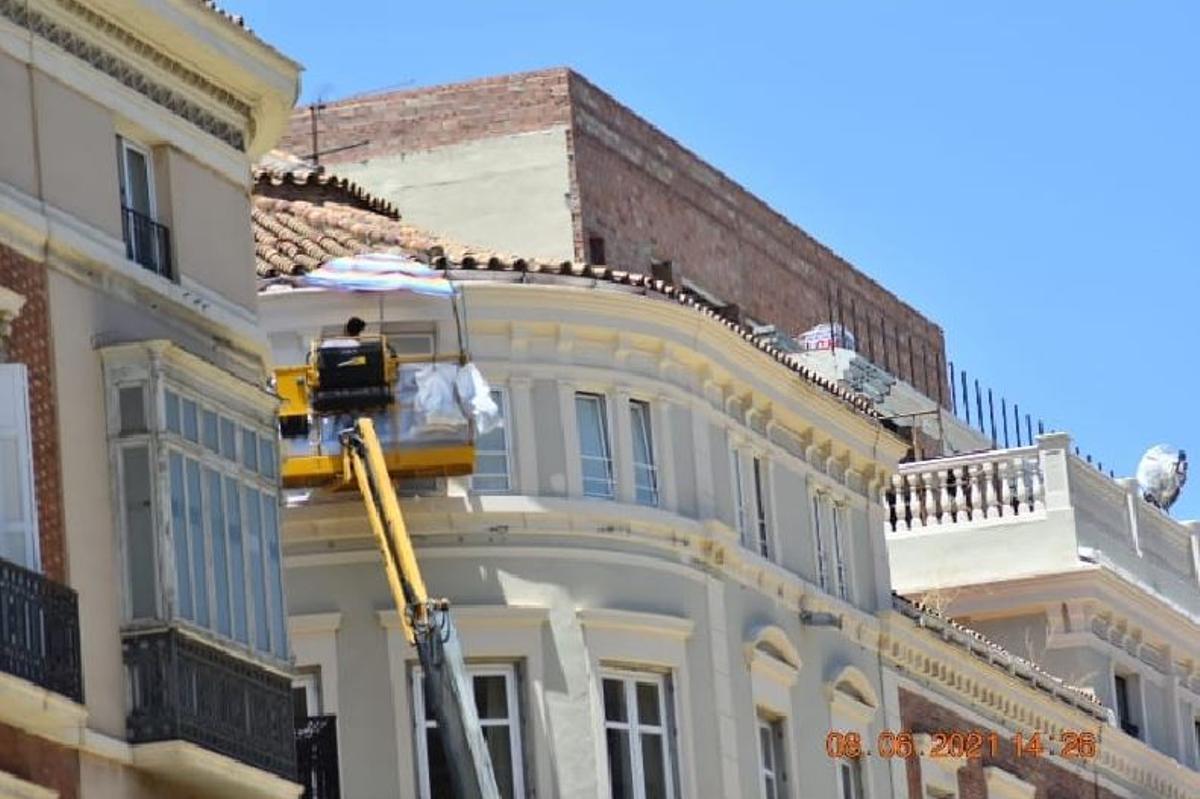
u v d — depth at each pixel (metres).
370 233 56.44
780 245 79.44
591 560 54.88
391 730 53.28
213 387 43.72
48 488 41.34
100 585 41.94
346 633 53.44
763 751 58.09
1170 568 75.50
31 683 39.81
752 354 58.44
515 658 54.19
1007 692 66.31
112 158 43.50
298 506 53.44
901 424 78.12
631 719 55.03
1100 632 71.88
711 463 57.38
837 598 60.84
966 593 71.50
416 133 72.12
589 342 55.72
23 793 39.81
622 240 72.62
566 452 55.06
